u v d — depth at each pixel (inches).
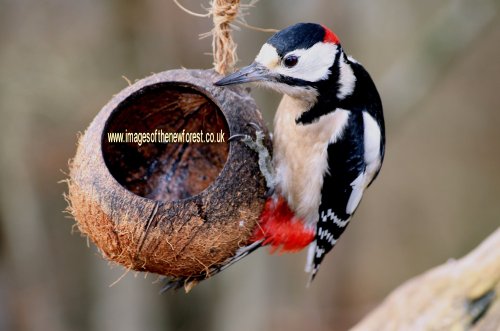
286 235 260.7
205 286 511.8
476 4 468.4
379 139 268.7
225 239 228.8
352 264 628.7
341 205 272.8
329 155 257.3
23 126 457.7
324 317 601.9
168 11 456.4
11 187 466.9
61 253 493.0
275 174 252.8
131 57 465.4
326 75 250.2
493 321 265.0
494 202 644.7
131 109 247.1
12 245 479.2
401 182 654.5
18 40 457.4
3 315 480.4
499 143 644.7
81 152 232.2
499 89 637.9
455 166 650.8
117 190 222.4
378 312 298.4
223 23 243.8
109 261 233.8
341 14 528.1
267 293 509.0
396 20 579.8
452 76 641.0
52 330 490.6
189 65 460.1
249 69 244.4
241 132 234.7
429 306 283.6
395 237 649.0
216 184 227.3
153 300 507.8
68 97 458.3
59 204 484.4
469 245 639.8
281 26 464.1
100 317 500.1
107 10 462.0
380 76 563.5
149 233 221.1
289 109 257.9
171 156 262.2
